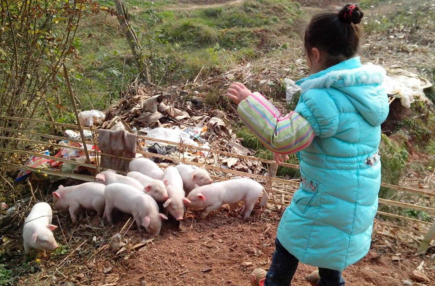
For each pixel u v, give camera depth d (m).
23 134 5.30
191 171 4.37
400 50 8.94
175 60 9.12
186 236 3.83
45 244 3.74
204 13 13.28
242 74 7.47
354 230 2.23
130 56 9.61
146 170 4.49
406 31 10.00
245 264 3.43
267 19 12.47
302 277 3.28
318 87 2.12
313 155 2.22
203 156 5.13
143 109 6.09
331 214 2.20
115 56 9.60
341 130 2.12
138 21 11.66
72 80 7.34
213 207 4.01
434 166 5.99
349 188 2.18
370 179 2.24
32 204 4.64
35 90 5.28
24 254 4.05
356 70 2.12
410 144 6.32
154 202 3.88
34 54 5.19
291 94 6.75
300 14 13.22
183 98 6.79
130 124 5.91
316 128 2.08
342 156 2.16
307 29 2.23
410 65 8.08
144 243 3.72
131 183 4.18
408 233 3.94
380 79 2.19
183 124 6.05
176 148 5.23
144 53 9.01
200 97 6.89
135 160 4.56
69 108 6.53
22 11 4.86
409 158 6.09
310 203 2.25
